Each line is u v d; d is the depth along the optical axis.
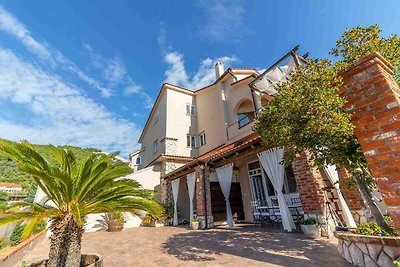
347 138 4.63
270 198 11.53
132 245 8.05
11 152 4.18
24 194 21.11
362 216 7.28
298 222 8.78
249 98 15.52
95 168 4.83
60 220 4.69
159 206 5.85
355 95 3.34
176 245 7.50
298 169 7.93
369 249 4.01
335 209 7.45
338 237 4.80
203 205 11.62
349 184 5.75
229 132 16.14
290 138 5.28
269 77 11.84
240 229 9.75
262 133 5.89
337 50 5.69
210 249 6.51
